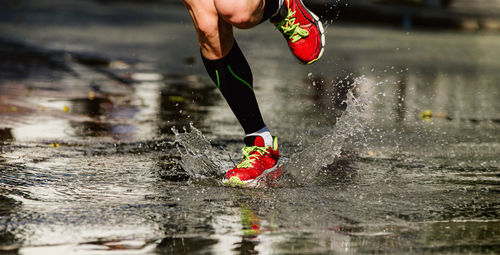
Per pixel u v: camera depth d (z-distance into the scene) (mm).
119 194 7641
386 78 20203
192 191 7844
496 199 7723
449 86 19031
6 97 14875
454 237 6309
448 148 10961
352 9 45375
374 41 31703
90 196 7535
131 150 10164
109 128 11945
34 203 7207
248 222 6648
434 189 8164
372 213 7047
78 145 10406
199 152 9695
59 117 12836
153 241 6059
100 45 26344
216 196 7641
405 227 6586
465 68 23328
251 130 8523
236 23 7641
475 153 10555
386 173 9008
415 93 17547
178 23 37375
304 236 6254
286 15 8133
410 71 21984
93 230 6348
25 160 9273
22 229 6348
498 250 5977
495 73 22266
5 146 10148
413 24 42625
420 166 9516
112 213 6895
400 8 48094
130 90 16656
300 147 10883
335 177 8695
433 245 6082
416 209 7234
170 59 23219
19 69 19438
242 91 8430
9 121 12227
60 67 20250
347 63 23391
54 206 7105
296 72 20922
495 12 49125
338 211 7094
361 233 6375
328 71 21297
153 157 9711
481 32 39375
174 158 9672
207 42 8164
